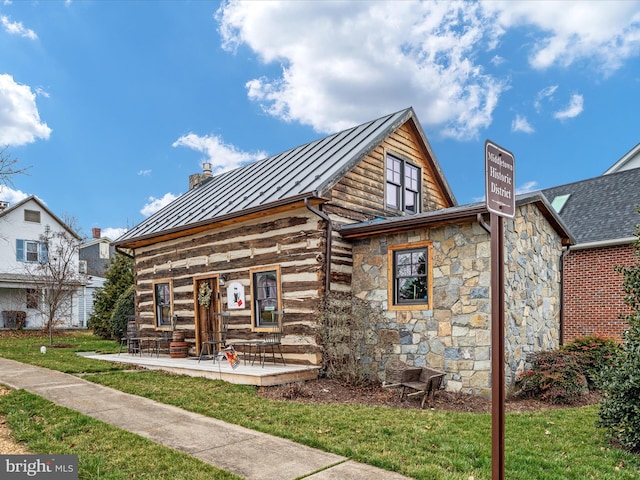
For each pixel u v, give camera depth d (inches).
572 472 155.9
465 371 280.4
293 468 154.8
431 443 180.4
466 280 285.9
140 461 158.6
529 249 329.4
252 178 455.8
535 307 333.1
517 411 252.8
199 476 147.0
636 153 667.4
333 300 323.6
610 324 474.3
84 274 878.4
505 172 127.9
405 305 314.0
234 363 316.2
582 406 272.5
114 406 232.5
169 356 430.6
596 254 490.3
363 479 146.2
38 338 683.4
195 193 538.3
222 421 210.7
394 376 269.3
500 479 113.7
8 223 885.8
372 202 383.9
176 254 454.3
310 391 280.5
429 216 291.4
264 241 368.8
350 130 443.8
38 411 217.3
